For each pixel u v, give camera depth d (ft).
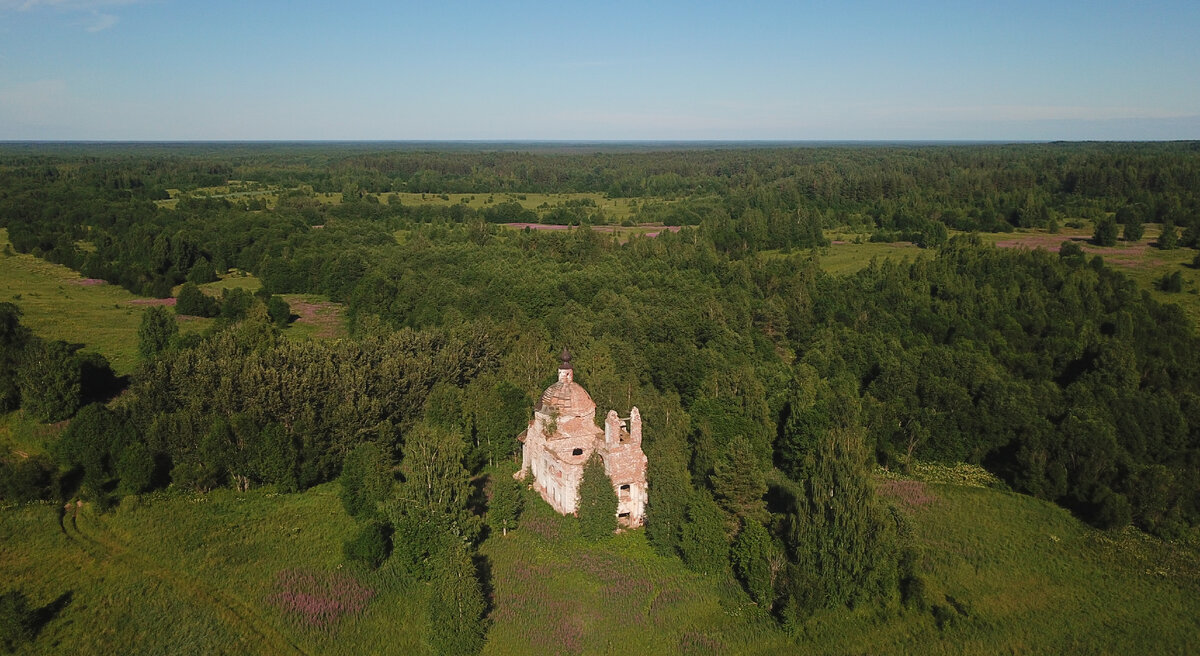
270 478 201.67
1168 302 364.17
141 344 312.29
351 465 191.62
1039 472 209.77
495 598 154.81
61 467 206.90
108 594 153.28
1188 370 273.33
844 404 230.48
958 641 144.56
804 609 147.23
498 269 402.31
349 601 152.66
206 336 306.14
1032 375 288.10
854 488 153.17
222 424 201.57
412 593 157.38
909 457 231.30
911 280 389.19
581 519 175.11
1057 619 151.84
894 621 150.61
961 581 165.37
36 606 148.46
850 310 360.48
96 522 183.52
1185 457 214.28
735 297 370.12
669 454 183.83
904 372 260.62
